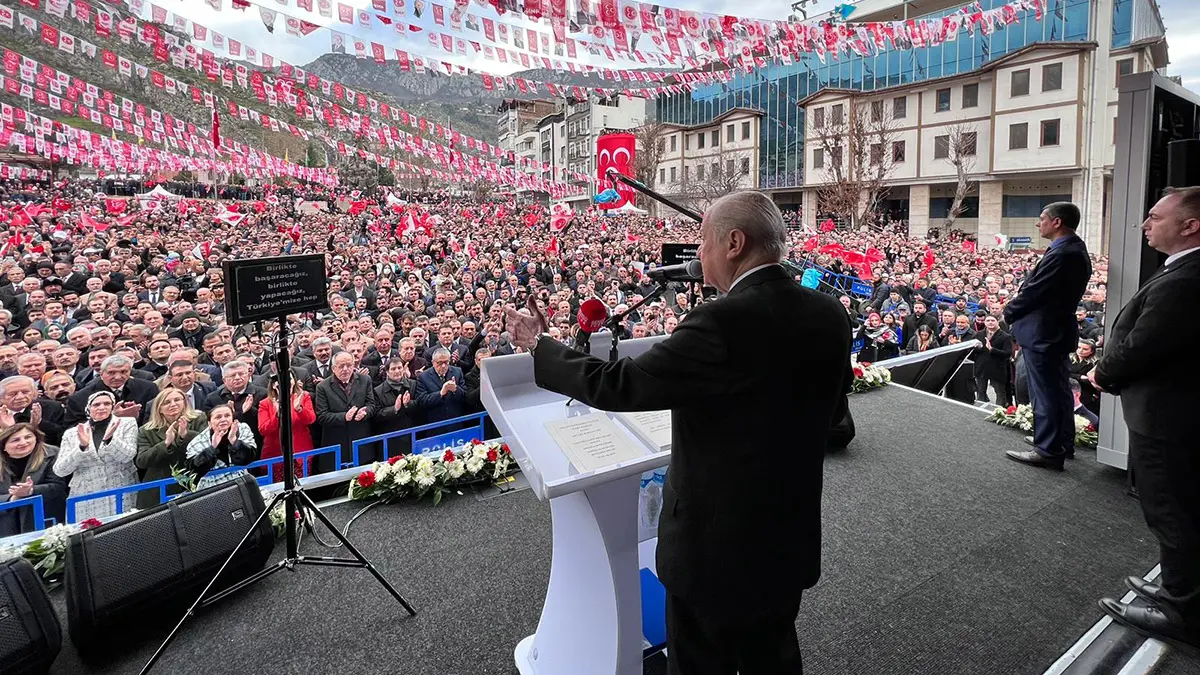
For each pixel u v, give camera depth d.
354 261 11.81
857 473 3.39
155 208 22.39
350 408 4.23
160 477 3.32
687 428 1.24
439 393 4.65
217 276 8.42
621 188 6.82
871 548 2.62
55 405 3.76
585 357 1.29
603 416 1.64
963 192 24.39
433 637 2.08
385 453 3.78
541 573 2.45
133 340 5.17
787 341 1.17
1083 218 22.23
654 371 1.15
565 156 35.12
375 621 2.17
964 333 7.39
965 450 3.72
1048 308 3.29
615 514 1.50
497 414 1.54
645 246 17.36
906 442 3.87
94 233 13.02
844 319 1.29
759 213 1.24
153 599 2.07
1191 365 1.92
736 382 1.14
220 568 2.17
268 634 2.10
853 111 27.42
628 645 1.54
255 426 4.16
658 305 6.97
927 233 26.34
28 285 7.12
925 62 26.42
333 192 30.70
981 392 6.29
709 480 1.20
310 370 4.47
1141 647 2.00
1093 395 4.71
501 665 1.95
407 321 6.30
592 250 15.62
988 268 13.11
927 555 2.56
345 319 6.18
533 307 1.42
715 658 1.34
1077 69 21.59
